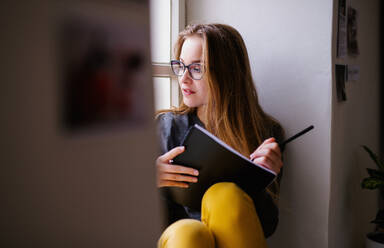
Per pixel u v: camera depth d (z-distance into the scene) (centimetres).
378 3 178
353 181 149
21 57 10
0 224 10
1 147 10
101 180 12
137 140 13
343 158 135
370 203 176
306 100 123
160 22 147
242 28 138
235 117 109
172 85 145
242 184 79
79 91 11
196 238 61
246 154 106
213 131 110
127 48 13
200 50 107
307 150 124
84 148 11
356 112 151
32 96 10
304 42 122
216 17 144
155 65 137
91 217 12
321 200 122
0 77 10
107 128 12
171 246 61
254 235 67
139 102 13
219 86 106
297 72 125
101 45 12
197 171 78
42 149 10
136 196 13
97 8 12
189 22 151
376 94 182
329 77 117
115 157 12
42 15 10
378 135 188
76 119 11
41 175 10
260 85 135
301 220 127
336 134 125
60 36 11
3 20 10
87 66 11
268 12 130
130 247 13
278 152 91
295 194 128
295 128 127
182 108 122
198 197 83
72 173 11
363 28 156
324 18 117
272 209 100
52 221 11
